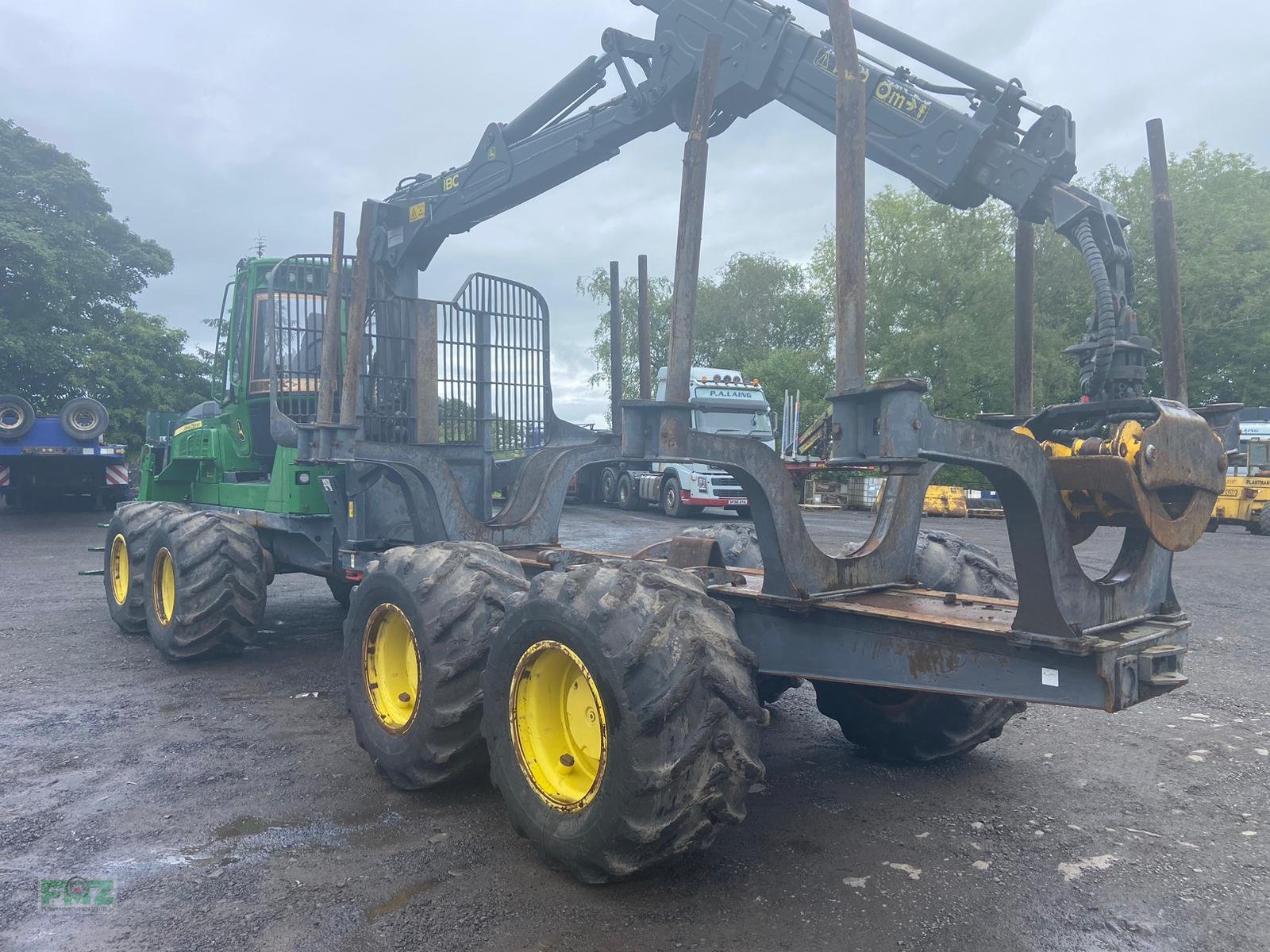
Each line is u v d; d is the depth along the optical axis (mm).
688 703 2512
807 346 50125
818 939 2471
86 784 3654
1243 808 3480
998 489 2518
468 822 3279
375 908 2633
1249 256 33344
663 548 4645
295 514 5785
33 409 17969
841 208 2637
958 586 3889
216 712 4699
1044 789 3699
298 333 5691
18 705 4801
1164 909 2662
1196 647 6559
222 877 2830
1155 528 2447
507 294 6066
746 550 4828
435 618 3338
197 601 5520
